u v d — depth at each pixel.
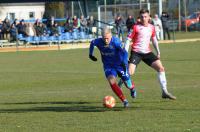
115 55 21.81
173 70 39.62
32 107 23.11
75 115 20.30
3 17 112.31
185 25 105.38
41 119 19.53
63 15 113.88
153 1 88.75
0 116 20.53
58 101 24.92
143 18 23.62
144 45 23.73
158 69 23.86
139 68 42.50
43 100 25.50
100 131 16.78
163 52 59.56
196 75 35.84
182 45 70.94
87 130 17.02
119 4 92.31
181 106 21.81
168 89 28.19
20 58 57.88
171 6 110.19
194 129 16.64
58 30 76.00
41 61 52.88
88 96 26.50
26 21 82.12
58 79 36.19
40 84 33.72
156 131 16.47
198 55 53.81
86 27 80.31
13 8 113.69
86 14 92.56
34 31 75.06
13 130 17.38
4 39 74.88
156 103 23.00
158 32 81.12
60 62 51.00
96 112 20.95
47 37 75.19
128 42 23.36
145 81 33.47
